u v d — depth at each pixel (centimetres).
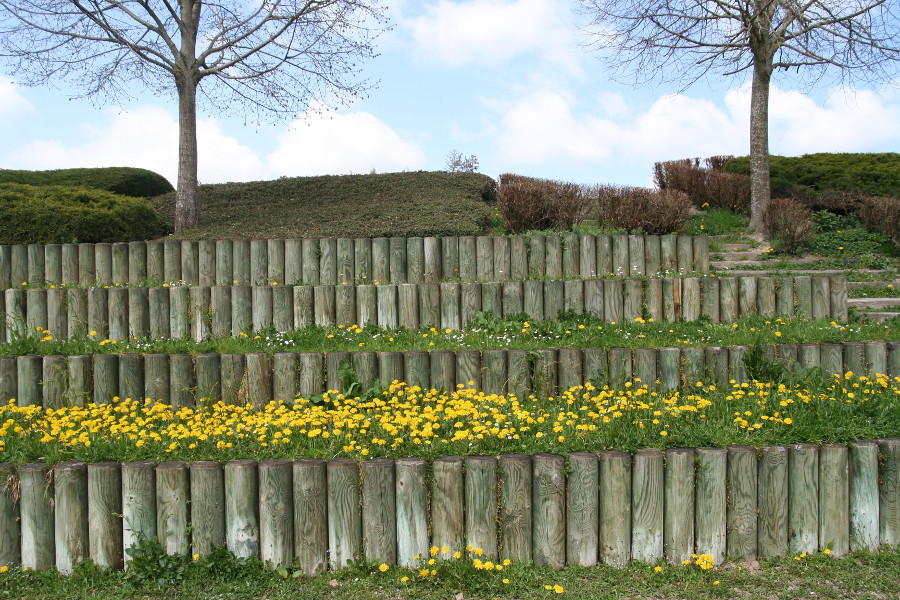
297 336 702
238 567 422
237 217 1233
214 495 430
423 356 613
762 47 1257
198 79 1291
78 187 1199
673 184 1552
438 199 1277
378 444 468
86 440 465
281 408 551
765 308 778
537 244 852
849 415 502
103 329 731
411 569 426
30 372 604
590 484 437
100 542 431
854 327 731
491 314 741
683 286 774
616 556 437
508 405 561
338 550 432
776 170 1454
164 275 846
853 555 446
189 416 563
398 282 840
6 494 433
